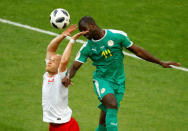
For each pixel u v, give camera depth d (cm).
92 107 3362
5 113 3212
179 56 4259
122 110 3328
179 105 3425
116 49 2614
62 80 2394
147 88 3675
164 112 3319
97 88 2695
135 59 4159
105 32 2591
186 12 5147
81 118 3206
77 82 3731
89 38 2575
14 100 3409
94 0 5400
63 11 2864
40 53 4209
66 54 2352
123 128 3081
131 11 5153
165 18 5012
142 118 3228
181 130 3078
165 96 3556
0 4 5272
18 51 4225
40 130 3022
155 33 4697
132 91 3619
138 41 4544
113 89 2698
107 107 2625
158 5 5294
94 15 5066
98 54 2623
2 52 4194
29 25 4788
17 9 5150
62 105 2478
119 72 2691
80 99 3472
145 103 3444
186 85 3738
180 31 4741
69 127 2533
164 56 4262
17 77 3766
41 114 3234
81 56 2653
